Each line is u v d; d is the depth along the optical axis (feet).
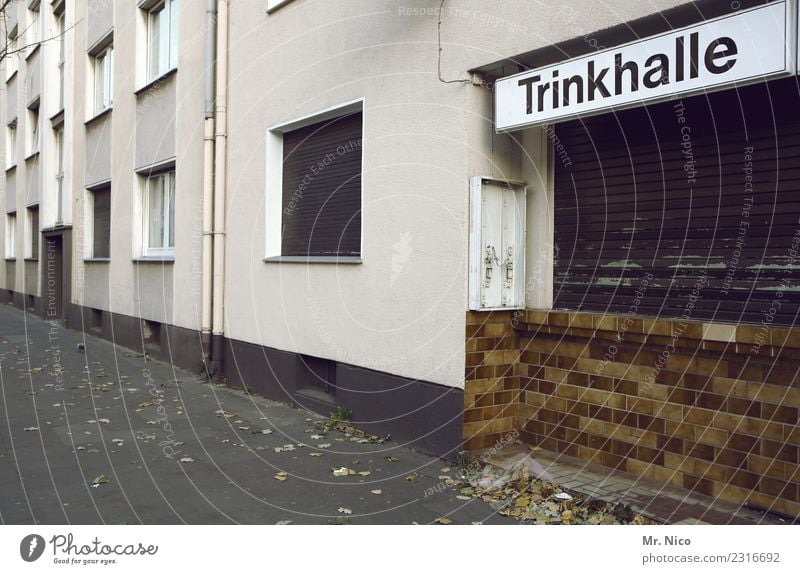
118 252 39.27
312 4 22.56
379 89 19.39
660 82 12.54
